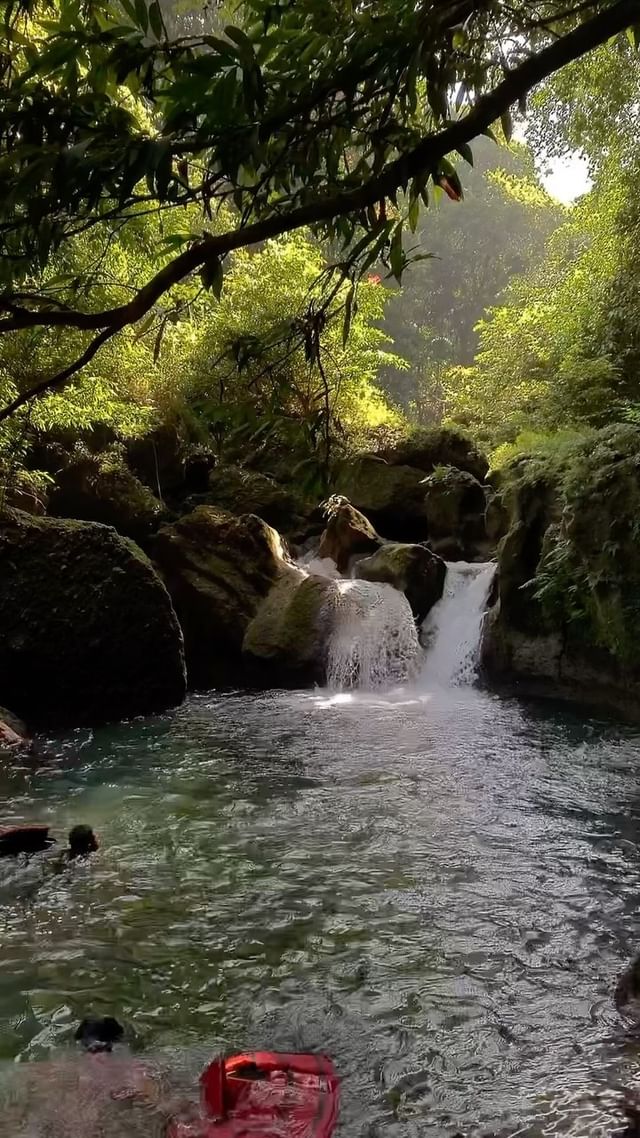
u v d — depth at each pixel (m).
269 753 6.77
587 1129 2.43
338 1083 2.65
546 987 3.26
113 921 3.81
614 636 8.02
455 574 11.06
